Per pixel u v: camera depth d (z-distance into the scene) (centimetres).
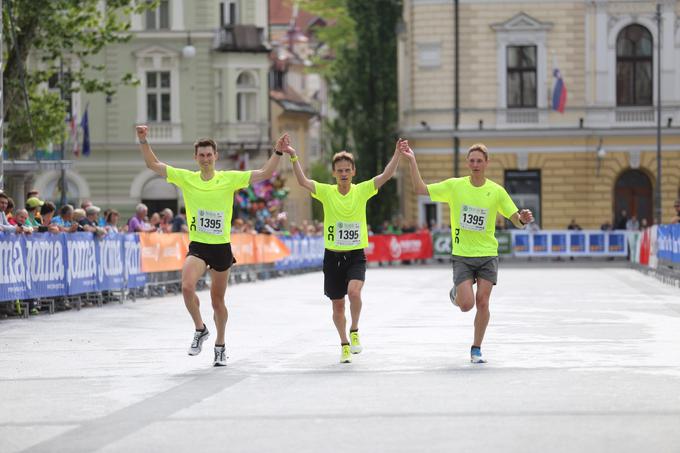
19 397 2819
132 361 3553
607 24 13675
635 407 2564
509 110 13662
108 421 2464
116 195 13900
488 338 4159
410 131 13712
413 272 10706
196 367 3381
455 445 2155
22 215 5366
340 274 3484
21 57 8831
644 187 13850
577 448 2119
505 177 13762
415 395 2766
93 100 13850
